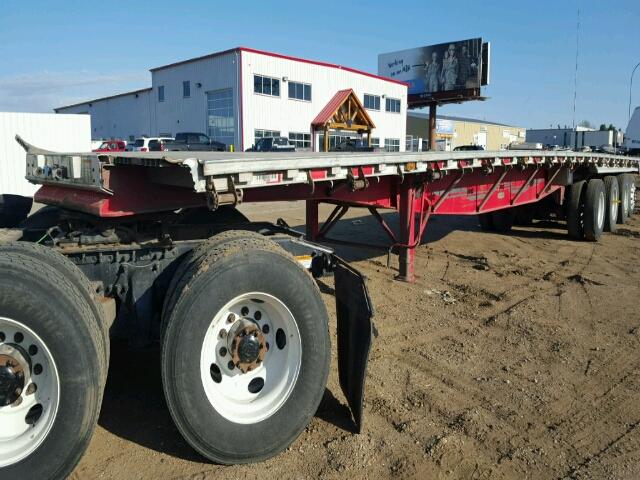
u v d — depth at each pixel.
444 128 72.12
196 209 4.32
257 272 3.12
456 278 7.78
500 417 3.91
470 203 8.02
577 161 10.23
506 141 88.75
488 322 5.94
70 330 2.71
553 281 7.79
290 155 4.66
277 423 3.23
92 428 2.81
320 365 3.37
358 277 3.62
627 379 4.57
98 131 56.47
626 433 3.73
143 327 3.47
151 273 3.48
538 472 3.27
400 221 6.93
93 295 3.12
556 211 11.54
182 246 3.58
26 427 2.81
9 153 19.66
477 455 3.43
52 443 2.72
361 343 3.54
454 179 7.30
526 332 5.65
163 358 2.96
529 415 3.95
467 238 11.18
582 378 4.59
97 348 2.85
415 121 70.69
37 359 2.82
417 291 7.01
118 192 3.41
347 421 3.78
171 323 2.94
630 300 6.87
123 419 3.67
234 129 37.59
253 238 3.43
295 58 39.19
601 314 6.29
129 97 49.28
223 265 3.04
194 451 3.33
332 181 5.12
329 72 41.84
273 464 3.25
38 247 3.10
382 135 48.88
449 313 6.22
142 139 29.69
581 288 7.40
